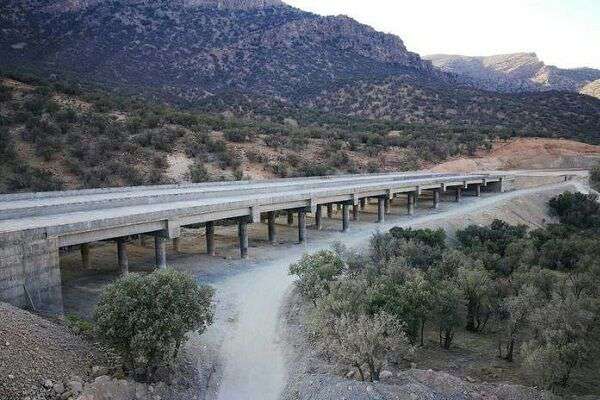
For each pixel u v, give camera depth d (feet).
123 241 120.57
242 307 109.40
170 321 73.00
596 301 106.83
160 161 264.11
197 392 76.18
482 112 571.28
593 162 388.57
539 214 254.06
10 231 84.38
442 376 78.23
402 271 120.26
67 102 314.55
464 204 260.83
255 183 218.79
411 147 391.65
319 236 186.60
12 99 292.81
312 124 471.62
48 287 91.56
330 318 87.66
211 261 145.59
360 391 68.64
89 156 253.44
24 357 66.13
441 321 101.30
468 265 129.70
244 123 382.63
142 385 70.38
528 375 89.40
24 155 243.40
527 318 98.43
